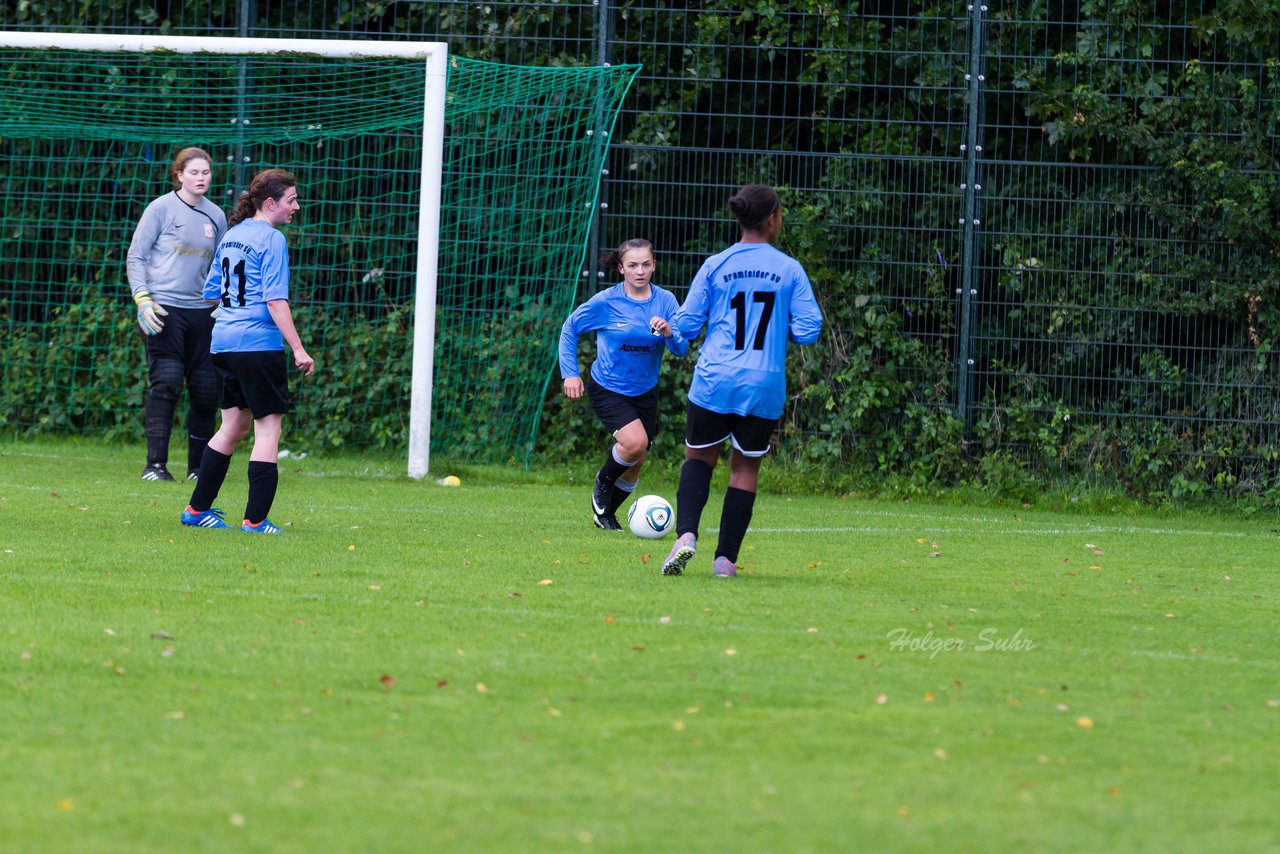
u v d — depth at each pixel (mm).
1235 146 47094
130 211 54844
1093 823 13227
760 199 26281
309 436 52156
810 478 48375
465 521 35062
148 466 42156
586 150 49875
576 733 15680
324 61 52656
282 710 16297
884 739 15773
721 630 21406
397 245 52344
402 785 13797
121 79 53625
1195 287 47844
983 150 48656
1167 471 47719
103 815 12789
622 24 51625
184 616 21391
